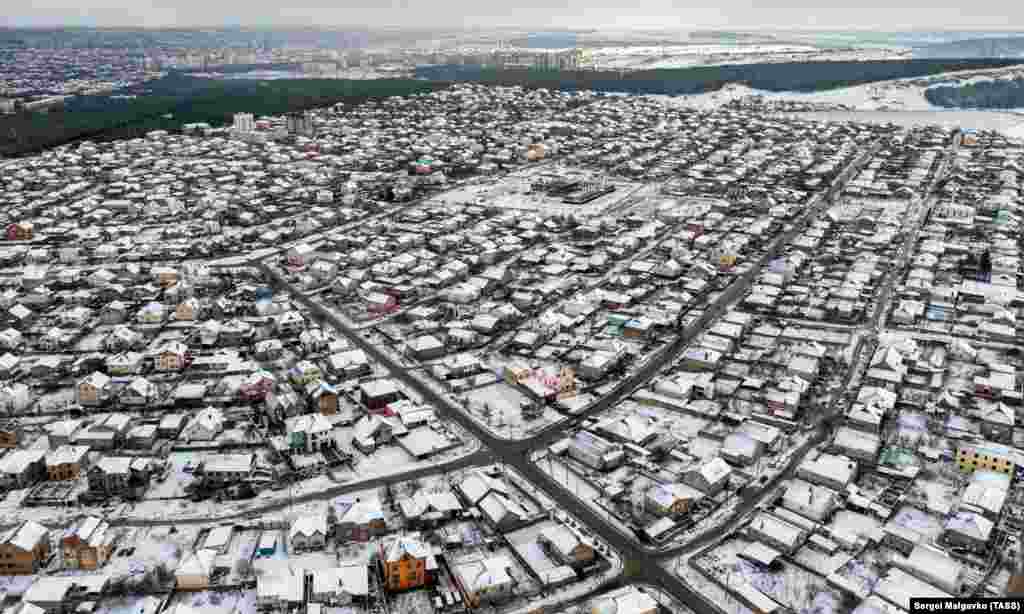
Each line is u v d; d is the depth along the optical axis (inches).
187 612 6402.6
